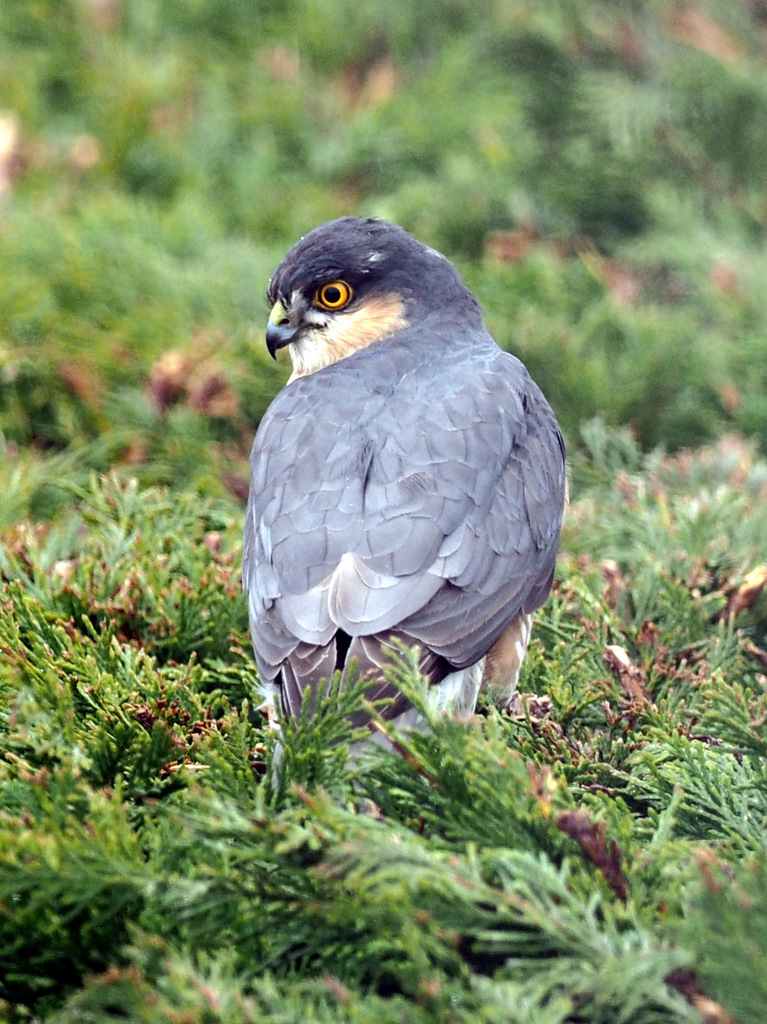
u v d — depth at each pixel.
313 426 8.95
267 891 6.14
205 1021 5.49
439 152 17.34
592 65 18.25
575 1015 5.93
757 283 15.31
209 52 18.64
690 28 18.17
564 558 10.64
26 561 9.76
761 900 5.70
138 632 9.34
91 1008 5.77
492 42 18.47
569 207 17.34
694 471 11.80
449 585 8.16
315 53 18.77
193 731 8.07
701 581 9.77
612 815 6.77
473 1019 5.43
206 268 14.66
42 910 6.29
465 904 5.94
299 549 8.15
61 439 13.00
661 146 17.58
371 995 5.71
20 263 14.30
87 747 7.39
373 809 6.95
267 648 7.96
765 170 17.48
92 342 13.31
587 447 13.03
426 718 6.71
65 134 17.56
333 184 17.34
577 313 15.10
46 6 18.56
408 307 10.61
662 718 8.02
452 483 8.52
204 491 11.88
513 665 8.98
